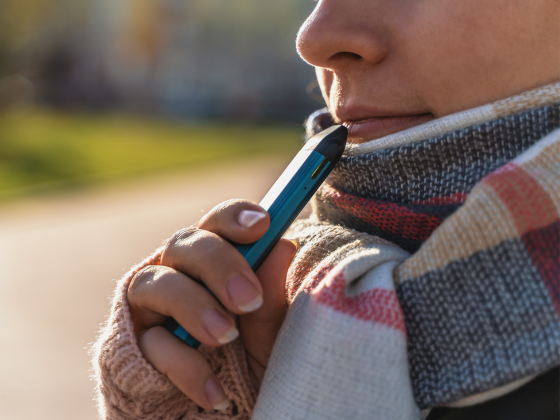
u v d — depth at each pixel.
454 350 0.54
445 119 0.62
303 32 0.68
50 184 9.84
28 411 2.71
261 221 0.64
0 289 4.50
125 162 12.06
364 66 0.66
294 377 0.57
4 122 18.38
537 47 0.60
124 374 0.63
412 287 0.56
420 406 0.55
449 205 0.62
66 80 25.31
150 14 23.66
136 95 24.52
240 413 0.70
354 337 0.55
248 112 21.84
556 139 0.55
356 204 0.69
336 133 0.70
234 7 21.91
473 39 0.60
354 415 0.54
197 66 23.03
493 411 0.59
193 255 0.63
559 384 0.56
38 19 21.72
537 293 0.51
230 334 0.59
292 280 0.72
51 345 3.43
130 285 0.68
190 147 14.30
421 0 0.62
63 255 5.50
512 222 0.52
